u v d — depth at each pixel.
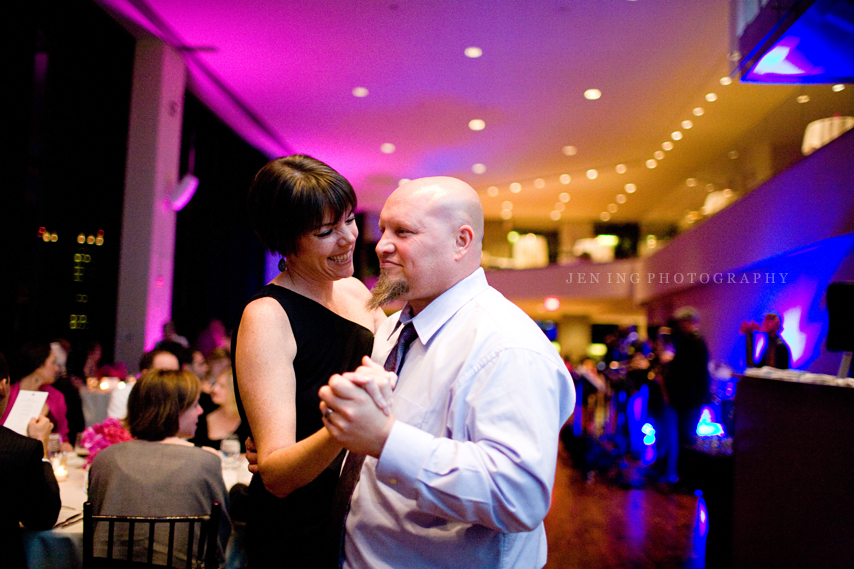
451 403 1.06
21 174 4.98
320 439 0.98
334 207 1.24
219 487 2.05
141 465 2.00
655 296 10.69
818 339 5.73
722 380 6.35
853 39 3.00
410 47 6.84
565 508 4.69
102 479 2.01
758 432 2.54
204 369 4.05
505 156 10.79
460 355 1.09
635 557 3.59
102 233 6.35
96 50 6.25
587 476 5.86
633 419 6.95
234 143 10.05
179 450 2.04
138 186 6.63
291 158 1.29
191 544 1.82
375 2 5.94
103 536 1.99
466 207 1.17
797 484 2.34
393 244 1.16
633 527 4.19
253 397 1.14
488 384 1.00
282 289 1.28
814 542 2.25
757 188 6.68
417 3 5.95
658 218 12.96
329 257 1.29
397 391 1.16
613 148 10.16
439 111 8.74
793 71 3.43
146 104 6.71
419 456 0.92
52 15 5.43
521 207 14.71
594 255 13.59
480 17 6.18
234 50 6.98
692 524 4.27
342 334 1.33
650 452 6.48
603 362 14.09
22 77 4.97
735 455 2.67
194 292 8.81
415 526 1.08
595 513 4.54
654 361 6.82
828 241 5.28
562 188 12.95
